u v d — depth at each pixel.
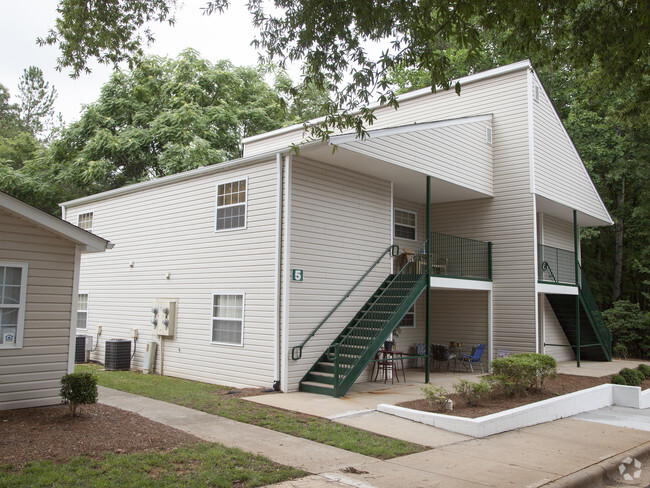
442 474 6.41
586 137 25.39
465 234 17.52
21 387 8.72
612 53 10.00
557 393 11.66
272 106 29.67
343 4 7.95
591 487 6.64
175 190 14.65
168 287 14.48
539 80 17.31
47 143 40.16
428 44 8.23
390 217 14.48
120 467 5.91
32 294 8.98
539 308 18.53
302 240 11.91
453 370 16.12
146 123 26.95
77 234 9.31
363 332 12.36
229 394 10.90
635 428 9.60
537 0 8.29
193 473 5.88
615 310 24.31
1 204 8.46
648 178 23.41
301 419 8.76
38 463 5.88
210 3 8.56
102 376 13.37
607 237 28.42
